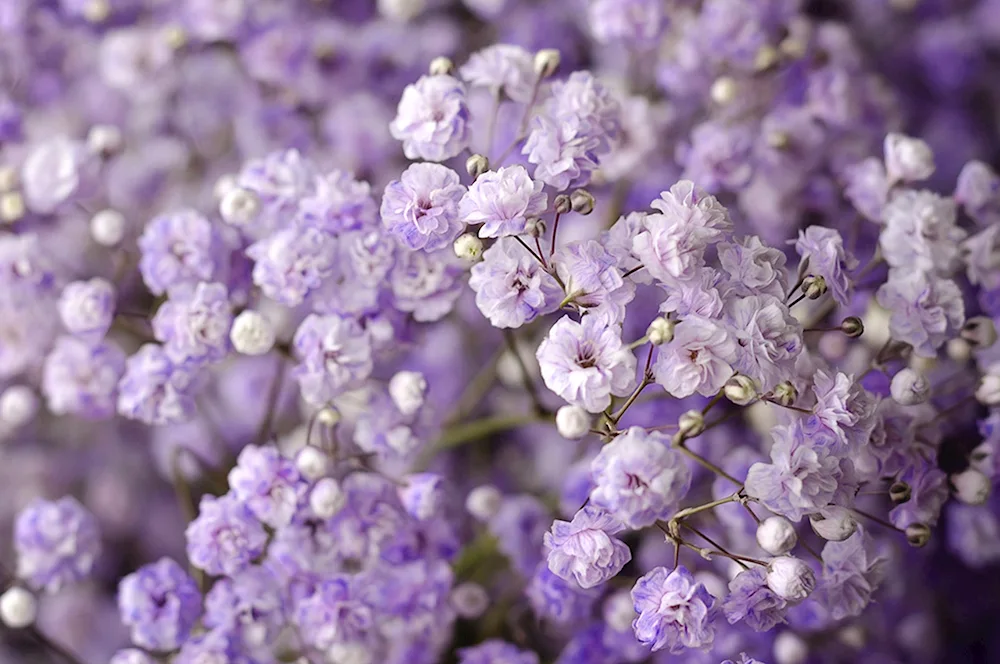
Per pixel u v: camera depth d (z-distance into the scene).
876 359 0.24
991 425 0.24
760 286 0.22
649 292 0.26
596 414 0.25
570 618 0.25
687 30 0.28
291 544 0.24
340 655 0.24
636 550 0.26
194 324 0.24
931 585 0.28
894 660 0.26
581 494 0.26
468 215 0.22
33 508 0.26
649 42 0.28
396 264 0.24
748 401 0.22
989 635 0.28
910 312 0.24
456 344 0.28
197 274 0.25
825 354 0.26
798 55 0.28
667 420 0.26
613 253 0.22
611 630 0.25
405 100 0.24
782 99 0.28
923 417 0.24
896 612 0.27
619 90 0.28
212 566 0.24
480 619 0.27
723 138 0.27
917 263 0.24
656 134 0.27
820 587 0.23
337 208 0.24
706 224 0.22
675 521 0.22
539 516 0.26
